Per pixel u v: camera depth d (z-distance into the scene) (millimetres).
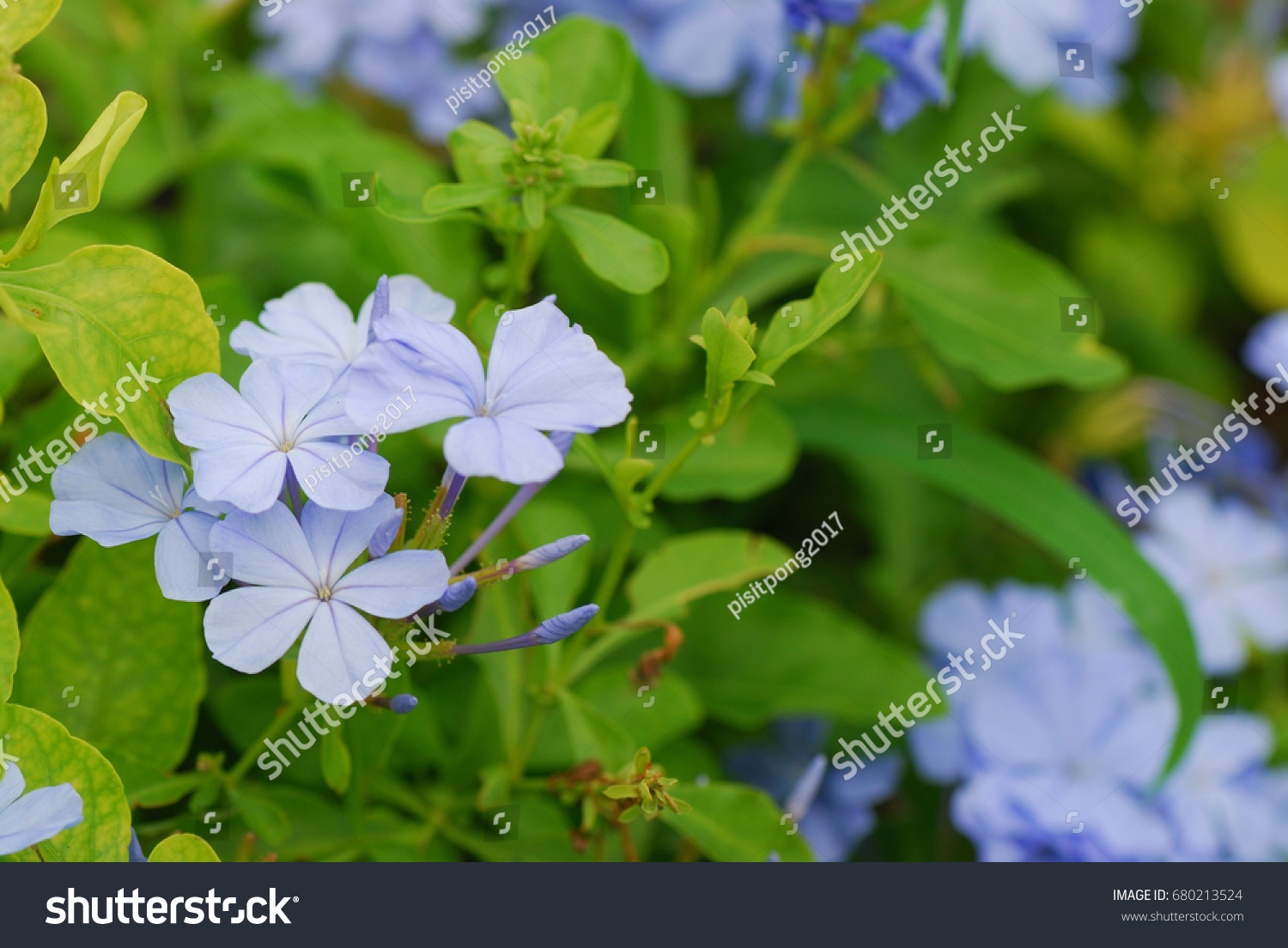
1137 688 456
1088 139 581
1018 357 436
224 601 337
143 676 381
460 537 411
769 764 445
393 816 396
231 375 392
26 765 352
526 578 400
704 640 437
